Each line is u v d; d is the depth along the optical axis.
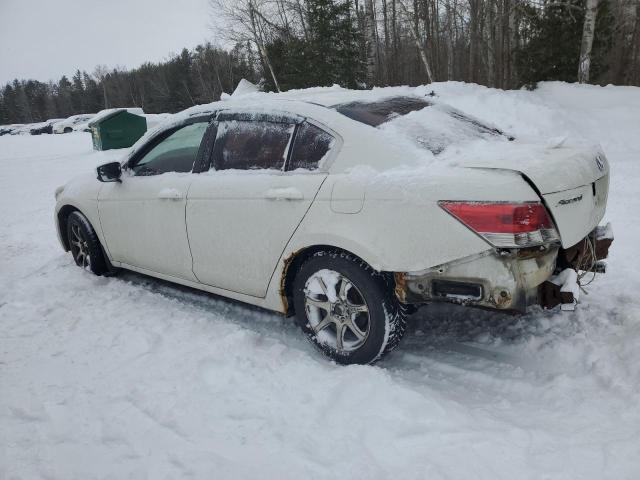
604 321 3.34
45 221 7.71
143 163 4.22
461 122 3.53
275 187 3.20
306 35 22.89
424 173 2.70
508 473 2.12
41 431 2.55
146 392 2.85
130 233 4.23
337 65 21.67
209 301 4.20
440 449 2.28
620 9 24.03
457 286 2.65
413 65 32.16
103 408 2.72
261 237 3.28
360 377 2.82
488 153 2.87
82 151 19.08
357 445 2.34
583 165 2.84
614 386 2.66
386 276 2.90
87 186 4.69
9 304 4.27
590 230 2.92
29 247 6.26
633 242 4.97
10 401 2.82
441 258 2.62
